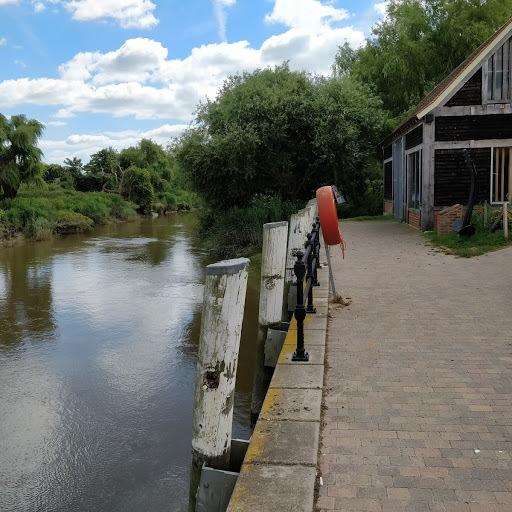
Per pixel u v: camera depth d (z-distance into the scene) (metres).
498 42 13.66
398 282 8.06
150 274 17.97
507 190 14.23
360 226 17.25
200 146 21.36
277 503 2.69
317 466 3.07
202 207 25.33
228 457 3.20
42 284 16.77
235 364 3.13
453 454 3.19
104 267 19.73
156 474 6.19
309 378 4.30
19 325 12.26
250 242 20.45
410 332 5.59
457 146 14.20
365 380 4.33
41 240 29.80
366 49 27.89
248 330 10.65
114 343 10.82
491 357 4.80
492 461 3.11
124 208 46.62
